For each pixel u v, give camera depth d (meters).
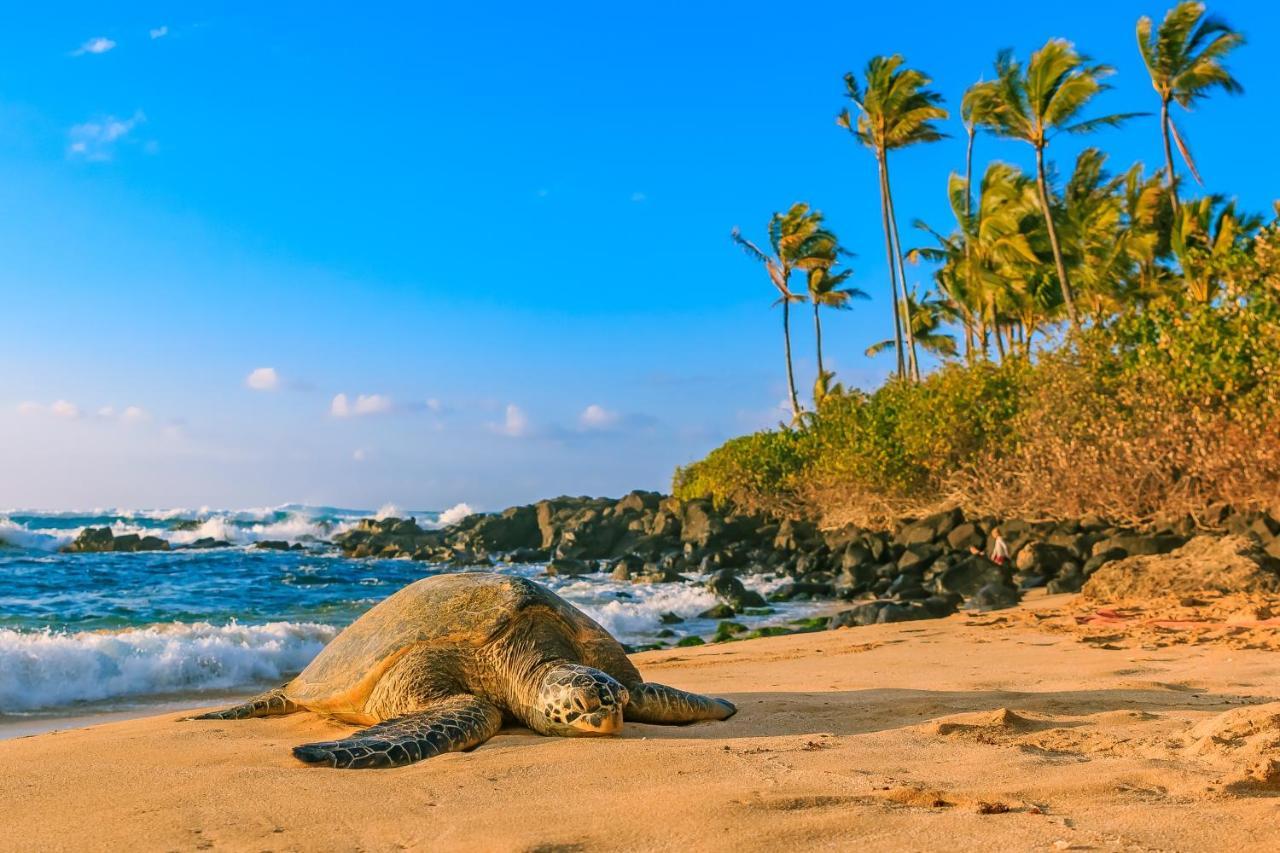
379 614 5.85
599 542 37.12
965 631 11.42
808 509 32.75
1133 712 4.63
